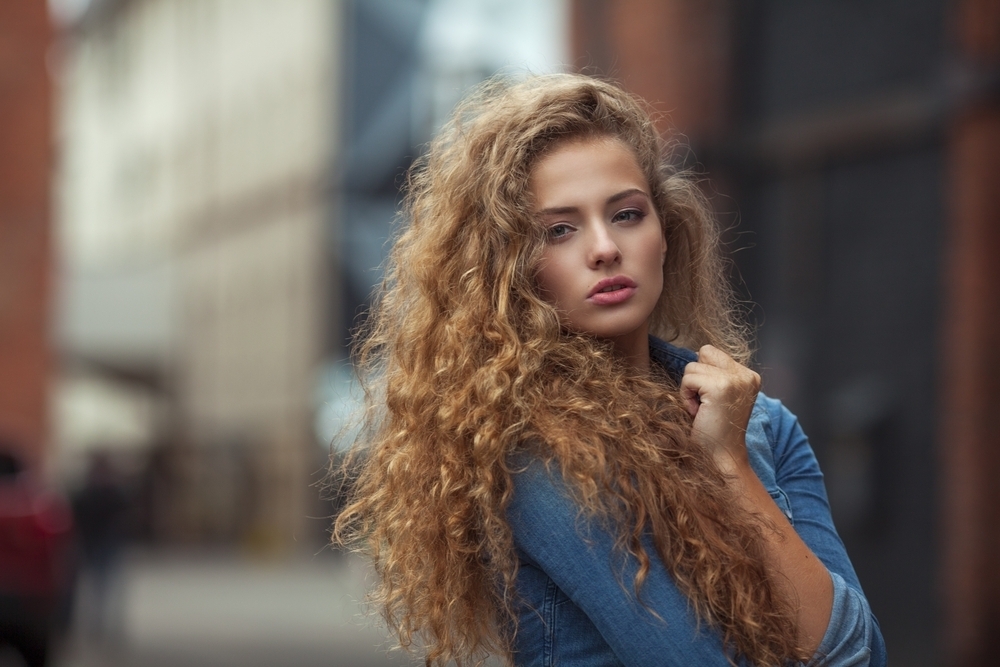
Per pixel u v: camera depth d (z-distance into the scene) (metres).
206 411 53.25
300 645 18.16
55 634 13.49
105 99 66.56
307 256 44.97
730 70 17.67
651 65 17.67
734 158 17.56
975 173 12.95
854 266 16.50
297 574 38.25
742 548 2.59
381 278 3.39
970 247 12.99
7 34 27.23
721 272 3.41
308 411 44.41
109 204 65.94
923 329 15.46
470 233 2.92
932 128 15.27
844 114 16.48
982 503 12.73
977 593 12.75
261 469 48.16
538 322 2.77
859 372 16.33
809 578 2.62
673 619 2.53
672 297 3.29
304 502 44.62
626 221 2.85
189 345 55.12
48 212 27.44
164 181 59.12
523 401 2.68
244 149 50.78
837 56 16.69
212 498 51.62
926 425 15.34
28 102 27.34
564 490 2.62
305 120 45.50
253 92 50.09
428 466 2.83
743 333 3.48
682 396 2.80
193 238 55.62
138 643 18.61
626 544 2.57
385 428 3.06
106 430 60.19
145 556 47.62
